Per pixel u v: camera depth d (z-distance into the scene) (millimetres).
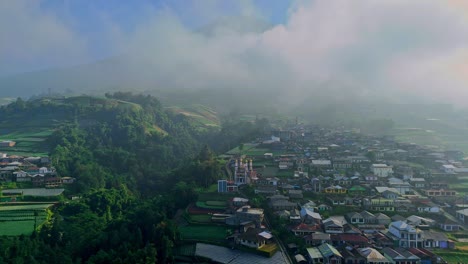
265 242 140625
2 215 172000
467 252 136125
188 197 189250
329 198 180000
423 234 142375
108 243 144000
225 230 155250
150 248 133000
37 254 132375
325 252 129625
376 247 138875
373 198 178125
